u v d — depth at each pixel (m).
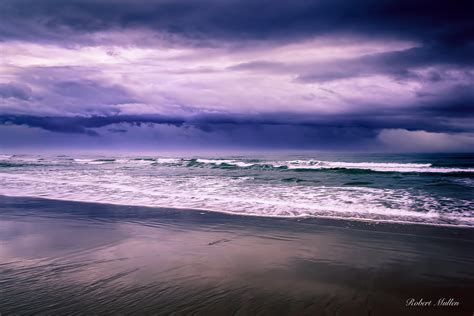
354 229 8.51
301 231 8.38
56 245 7.12
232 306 4.21
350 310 4.15
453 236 7.74
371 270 5.61
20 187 17.59
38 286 4.80
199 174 26.09
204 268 5.67
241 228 8.77
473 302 4.40
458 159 47.78
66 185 18.41
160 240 7.59
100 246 7.05
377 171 25.95
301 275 5.36
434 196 13.62
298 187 17.06
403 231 8.25
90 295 4.50
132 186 17.89
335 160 47.88
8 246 7.02
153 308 4.12
